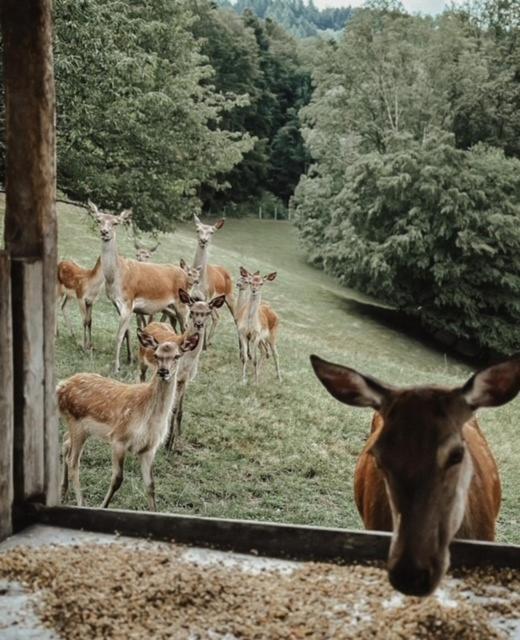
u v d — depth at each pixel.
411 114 38.94
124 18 14.34
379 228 32.38
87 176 16.05
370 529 4.55
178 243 34.34
